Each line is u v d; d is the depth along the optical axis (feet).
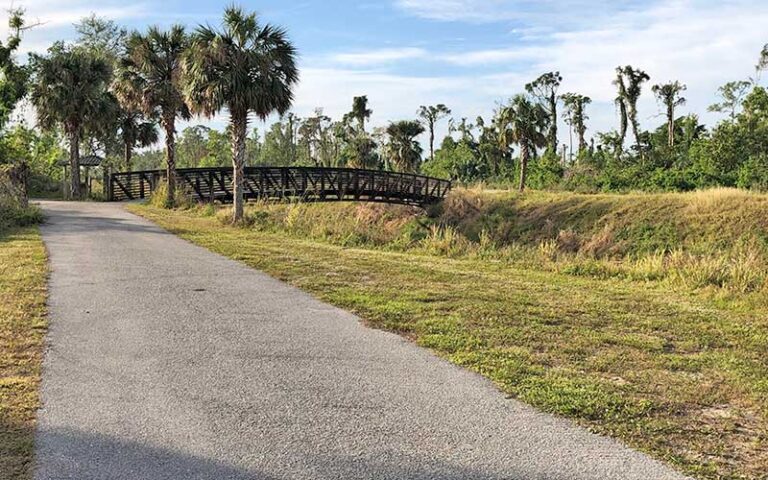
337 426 13.79
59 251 39.93
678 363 18.66
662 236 86.17
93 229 54.90
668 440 13.25
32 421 13.69
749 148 141.08
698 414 14.73
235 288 29.73
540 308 26.32
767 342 21.48
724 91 161.38
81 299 26.08
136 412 14.38
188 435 13.19
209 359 18.51
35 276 30.55
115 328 21.70
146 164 264.31
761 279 33.47
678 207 90.94
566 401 15.29
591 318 24.68
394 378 17.04
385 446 12.81
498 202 111.04
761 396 15.89
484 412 14.69
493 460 12.23
